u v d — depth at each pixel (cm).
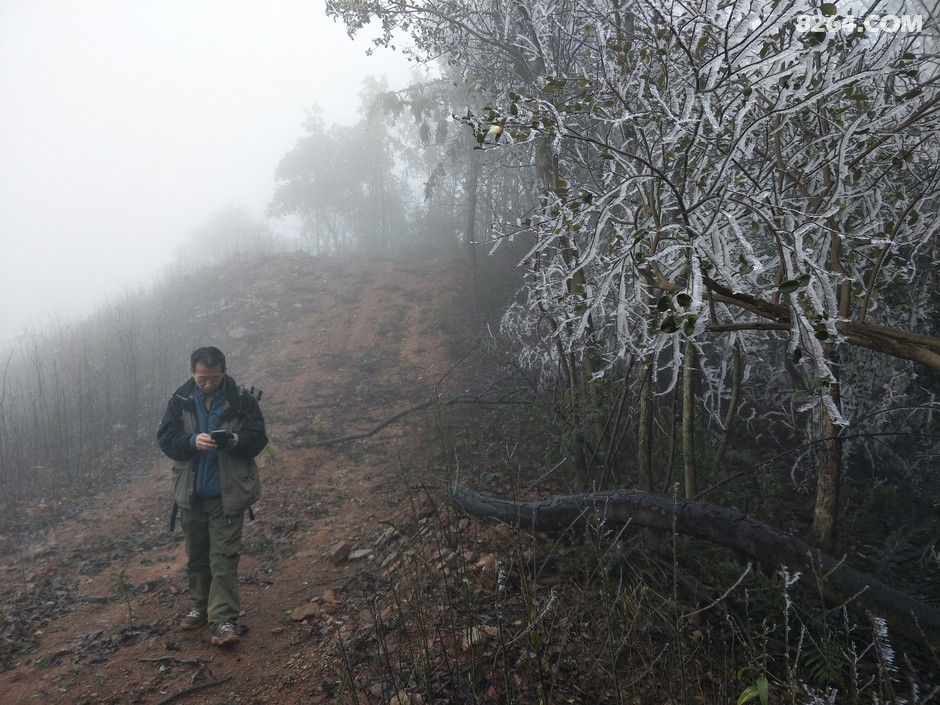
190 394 354
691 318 176
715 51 268
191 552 357
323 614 345
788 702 233
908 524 398
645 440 365
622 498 326
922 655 263
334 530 468
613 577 311
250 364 1080
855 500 428
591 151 447
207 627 355
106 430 783
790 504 427
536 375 570
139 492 635
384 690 242
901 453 458
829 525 355
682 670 216
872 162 304
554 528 354
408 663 267
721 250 260
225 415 346
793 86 259
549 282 364
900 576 351
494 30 732
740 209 268
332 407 829
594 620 275
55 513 598
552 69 434
